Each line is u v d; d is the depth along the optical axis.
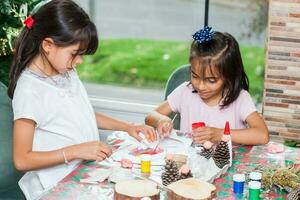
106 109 3.13
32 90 1.76
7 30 2.42
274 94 2.51
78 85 1.94
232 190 1.54
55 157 1.68
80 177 1.60
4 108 1.98
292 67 2.45
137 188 1.43
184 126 2.14
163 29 3.22
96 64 3.40
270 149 1.86
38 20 1.71
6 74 2.48
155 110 2.17
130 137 1.92
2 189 1.98
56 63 1.72
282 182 1.51
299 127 2.53
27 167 1.69
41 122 1.79
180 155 1.68
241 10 2.84
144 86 3.29
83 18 1.69
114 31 3.30
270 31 2.43
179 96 2.15
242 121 2.05
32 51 1.75
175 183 1.45
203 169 1.62
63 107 1.83
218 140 1.86
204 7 2.90
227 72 1.93
